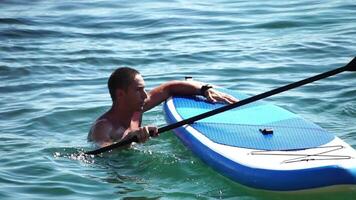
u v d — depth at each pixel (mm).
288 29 33281
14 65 29203
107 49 31219
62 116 23250
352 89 25062
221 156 18375
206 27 34156
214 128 19828
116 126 20375
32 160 19562
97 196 17438
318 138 18875
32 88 26641
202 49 30578
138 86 20234
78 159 19688
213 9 37438
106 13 37750
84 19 36688
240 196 17469
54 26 35469
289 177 16922
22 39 33125
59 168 19062
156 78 27141
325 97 24469
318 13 35375
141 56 30062
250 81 26547
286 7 36969
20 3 41062
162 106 23578
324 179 16578
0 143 20953
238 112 20891
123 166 19234
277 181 17031
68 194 17562
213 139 19203
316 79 18719
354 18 34344
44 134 21891
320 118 22672
